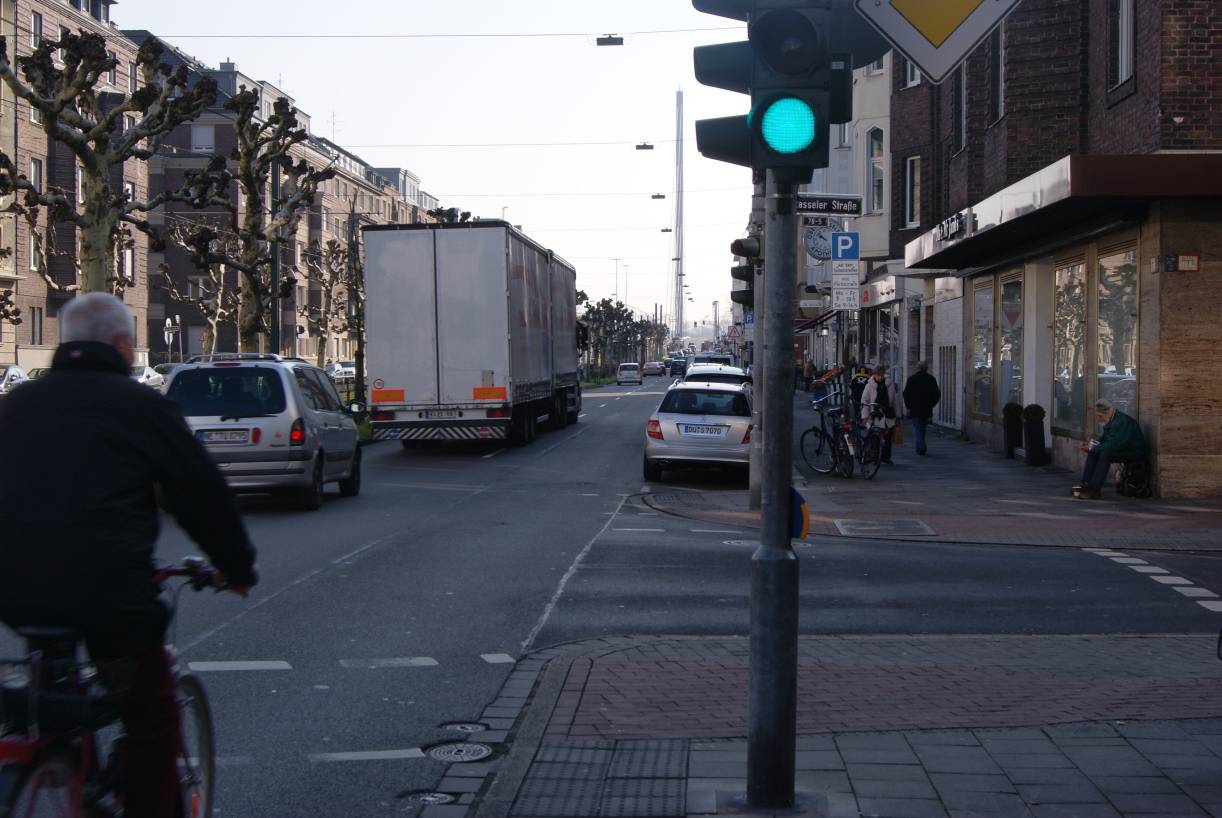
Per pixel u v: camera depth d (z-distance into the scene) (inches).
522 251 1073.5
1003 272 1023.6
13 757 131.5
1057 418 892.6
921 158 1328.7
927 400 1010.1
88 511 140.4
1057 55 843.4
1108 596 419.2
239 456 614.5
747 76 207.8
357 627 356.2
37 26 2237.9
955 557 505.4
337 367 3021.7
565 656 318.3
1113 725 250.8
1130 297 716.7
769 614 198.5
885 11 212.7
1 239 2193.7
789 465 199.5
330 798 213.9
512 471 897.5
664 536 557.0
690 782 214.8
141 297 2706.7
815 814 196.9
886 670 305.1
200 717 176.2
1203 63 658.8
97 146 973.8
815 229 738.2
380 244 991.0
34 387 148.0
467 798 214.7
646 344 5866.1
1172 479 670.5
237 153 1211.2
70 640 140.8
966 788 210.8
